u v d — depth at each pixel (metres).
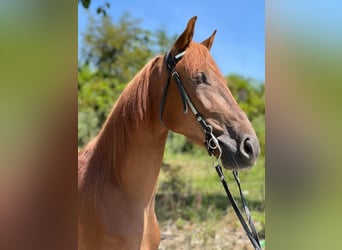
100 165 1.74
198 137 1.63
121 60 6.96
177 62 1.62
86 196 1.71
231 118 1.57
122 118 1.70
